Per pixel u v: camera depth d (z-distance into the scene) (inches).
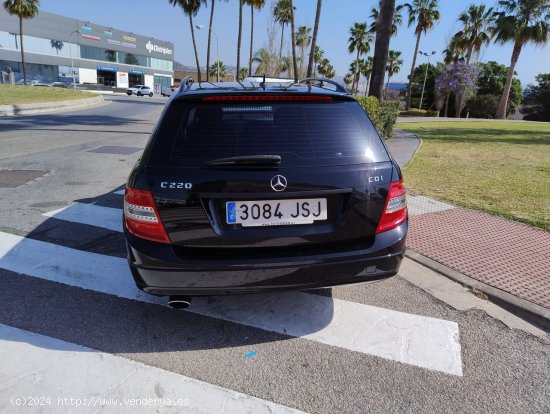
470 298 131.6
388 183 104.4
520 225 197.3
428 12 1968.5
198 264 95.2
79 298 126.5
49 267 146.3
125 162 335.0
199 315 118.7
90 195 235.8
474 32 1813.5
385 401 88.0
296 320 117.3
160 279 97.4
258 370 96.7
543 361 102.0
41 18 2370.8
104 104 1148.5
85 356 99.9
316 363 99.6
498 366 99.8
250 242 97.1
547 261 156.5
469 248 168.7
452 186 274.5
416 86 2765.7
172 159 97.1
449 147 483.5
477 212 217.2
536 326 117.7
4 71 2178.9
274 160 96.0
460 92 1825.8
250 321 116.3
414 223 199.2
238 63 1546.5
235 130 100.7
